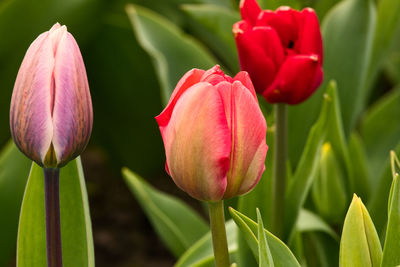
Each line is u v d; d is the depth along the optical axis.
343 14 1.01
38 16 1.18
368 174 1.00
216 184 0.60
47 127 0.59
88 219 0.71
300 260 0.81
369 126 1.20
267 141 0.78
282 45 0.74
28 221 0.72
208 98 0.59
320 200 0.85
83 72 0.60
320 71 0.73
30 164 0.92
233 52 1.11
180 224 0.94
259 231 0.61
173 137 0.60
